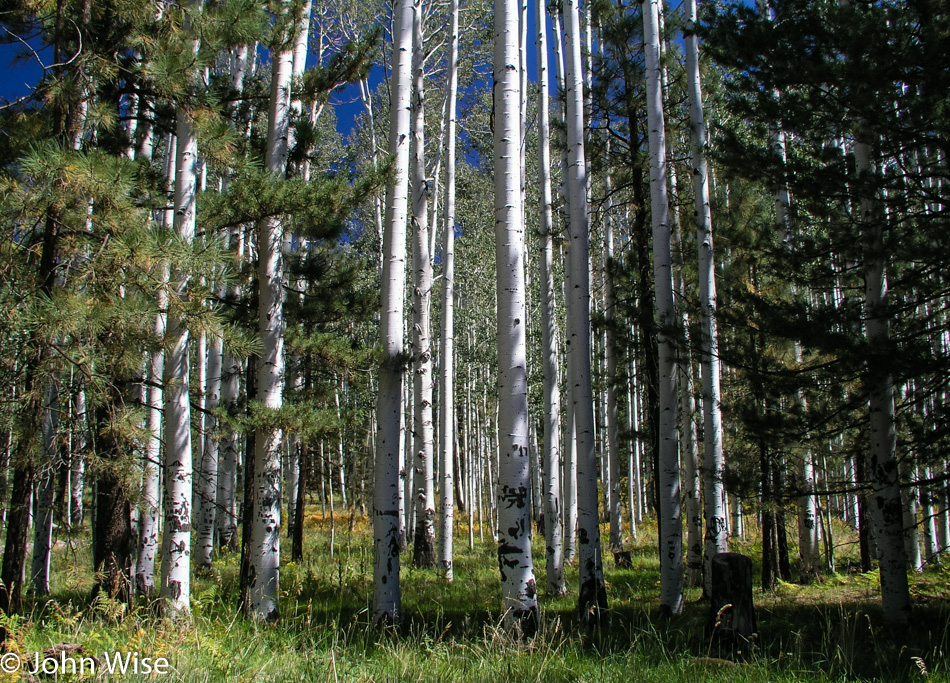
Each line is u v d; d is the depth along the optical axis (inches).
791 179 280.5
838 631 246.4
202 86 313.6
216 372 624.7
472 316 1034.7
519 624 238.4
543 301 462.3
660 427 353.1
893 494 271.4
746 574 215.2
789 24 271.1
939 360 242.4
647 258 435.8
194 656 190.2
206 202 307.3
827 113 274.5
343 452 908.0
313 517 1030.4
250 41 284.0
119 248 196.5
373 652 223.5
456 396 1066.7
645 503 1137.4
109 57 259.1
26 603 324.5
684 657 202.1
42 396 206.5
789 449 335.9
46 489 263.0
